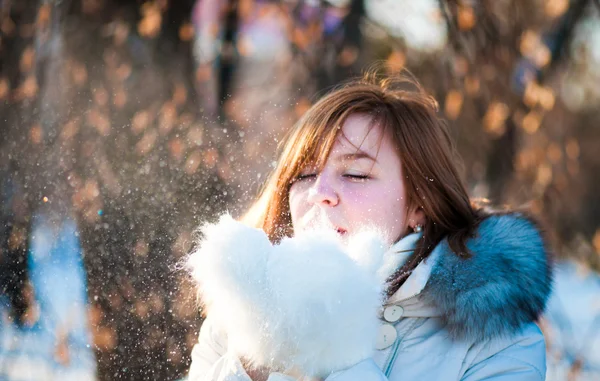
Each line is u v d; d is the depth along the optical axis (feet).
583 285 12.75
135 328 7.09
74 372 6.81
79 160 8.85
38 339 7.18
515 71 10.75
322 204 4.44
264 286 3.51
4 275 7.85
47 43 10.00
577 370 9.07
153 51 11.35
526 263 4.39
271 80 11.40
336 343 3.50
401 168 4.66
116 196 8.14
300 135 4.78
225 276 3.54
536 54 10.47
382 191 4.53
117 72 10.46
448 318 4.23
